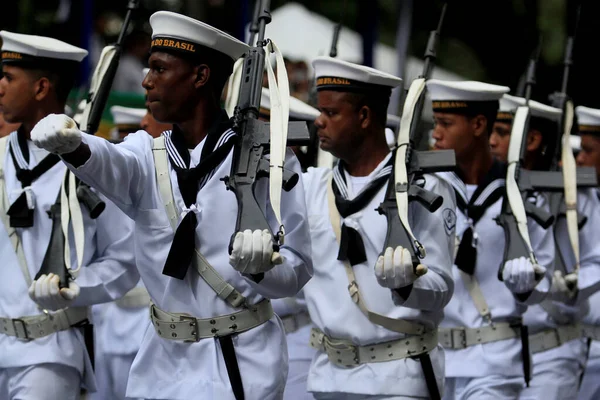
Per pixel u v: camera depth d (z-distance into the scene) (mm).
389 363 13867
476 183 16781
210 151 11875
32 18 30547
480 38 36250
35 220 14750
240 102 11758
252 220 10945
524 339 16344
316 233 14219
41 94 15430
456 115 16703
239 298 11844
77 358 14875
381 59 38438
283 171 11445
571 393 18469
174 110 11992
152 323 12195
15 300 14719
